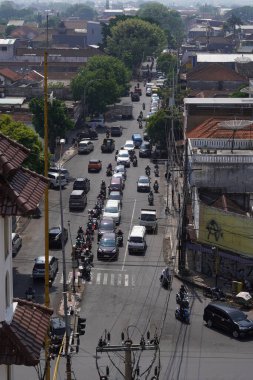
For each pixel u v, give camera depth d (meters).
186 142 91.94
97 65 174.75
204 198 79.00
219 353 56.41
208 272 73.38
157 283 71.19
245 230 70.12
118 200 94.69
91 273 73.38
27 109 129.75
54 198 100.25
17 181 21.69
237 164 79.62
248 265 70.56
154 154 127.31
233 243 71.06
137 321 62.06
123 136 144.50
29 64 192.75
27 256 77.44
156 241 84.12
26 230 86.19
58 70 190.25
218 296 67.44
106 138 134.62
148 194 104.62
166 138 123.81
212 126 99.75
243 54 188.25
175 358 55.12
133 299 67.12
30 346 21.28
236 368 53.88
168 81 182.00
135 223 90.56
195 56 186.38
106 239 78.62
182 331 60.38
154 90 183.75
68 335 45.06
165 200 101.31
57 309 63.88
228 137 93.94
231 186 79.94
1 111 129.50
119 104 171.62
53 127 119.69
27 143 84.44
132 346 37.38
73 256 68.94
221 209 72.19
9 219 22.08
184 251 73.94
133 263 76.69
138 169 119.75
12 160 21.88
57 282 70.81
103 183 103.25
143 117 162.25
